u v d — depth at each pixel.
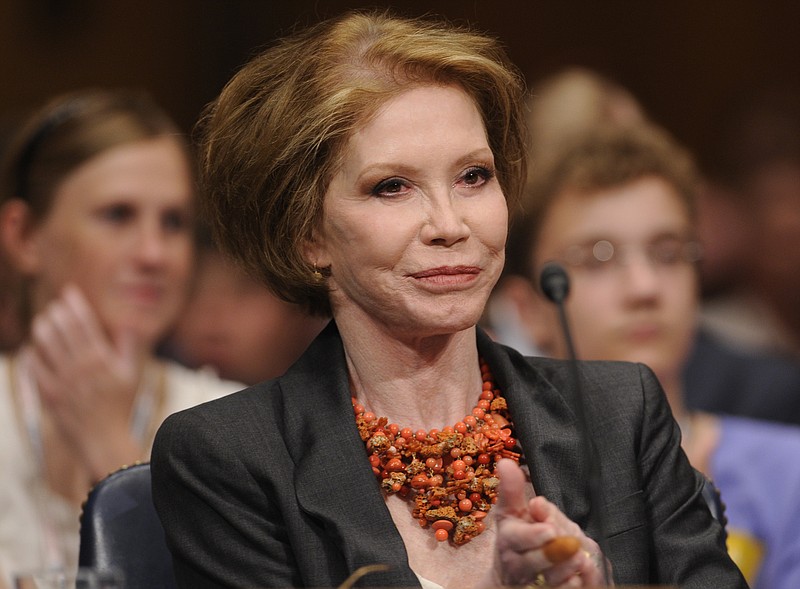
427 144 7.46
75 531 13.67
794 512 13.20
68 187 14.29
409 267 7.43
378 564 7.19
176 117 25.95
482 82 7.79
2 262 14.50
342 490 7.51
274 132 7.75
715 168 25.08
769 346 20.19
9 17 24.95
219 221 8.28
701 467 13.51
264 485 7.65
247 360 16.84
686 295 13.78
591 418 8.02
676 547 7.82
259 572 7.53
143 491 9.05
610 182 13.70
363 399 7.96
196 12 26.00
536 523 6.57
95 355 13.95
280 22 26.12
